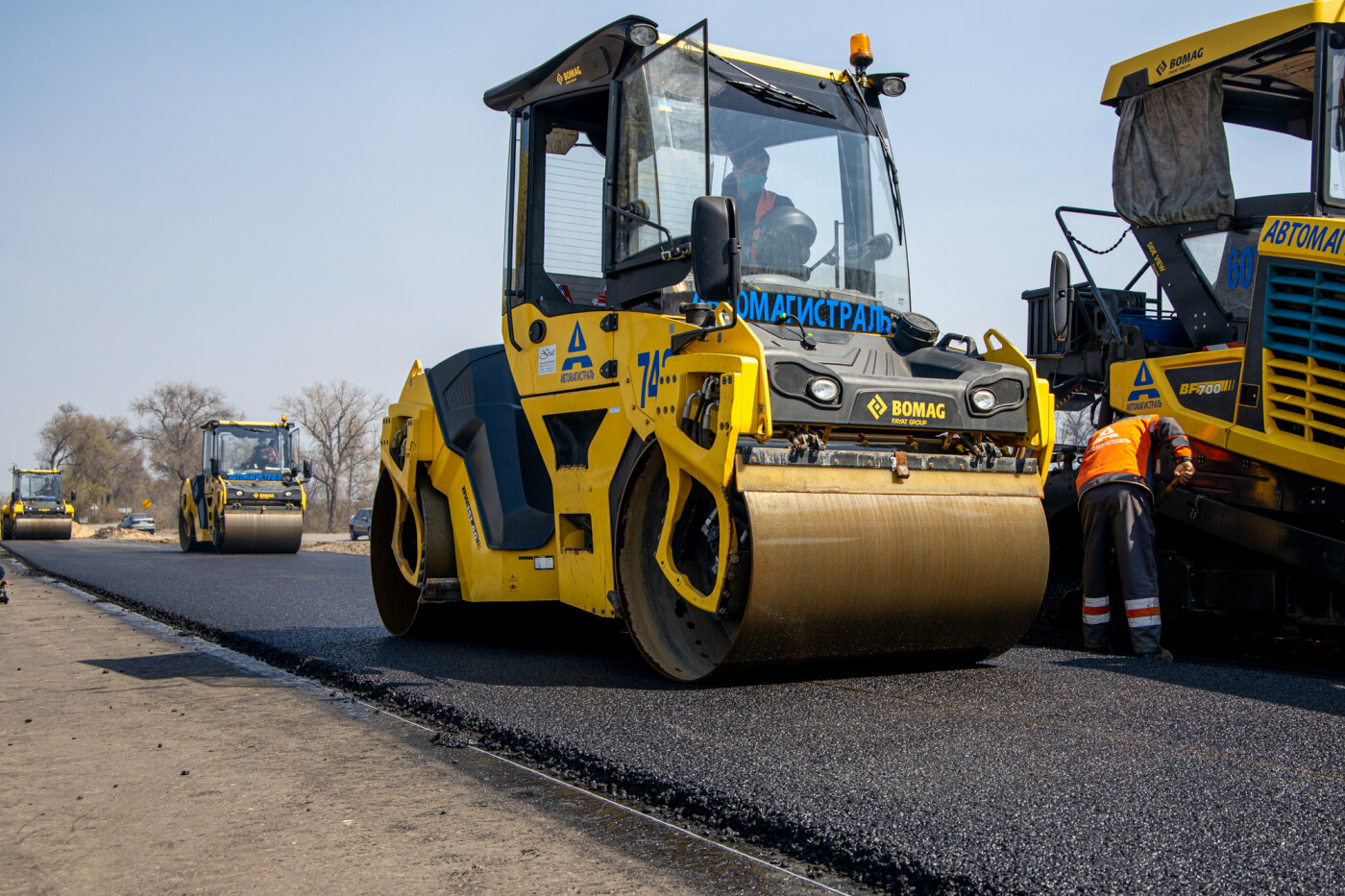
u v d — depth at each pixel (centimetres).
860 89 507
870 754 297
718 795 263
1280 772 277
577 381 473
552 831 252
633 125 461
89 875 225
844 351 443
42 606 839
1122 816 241
